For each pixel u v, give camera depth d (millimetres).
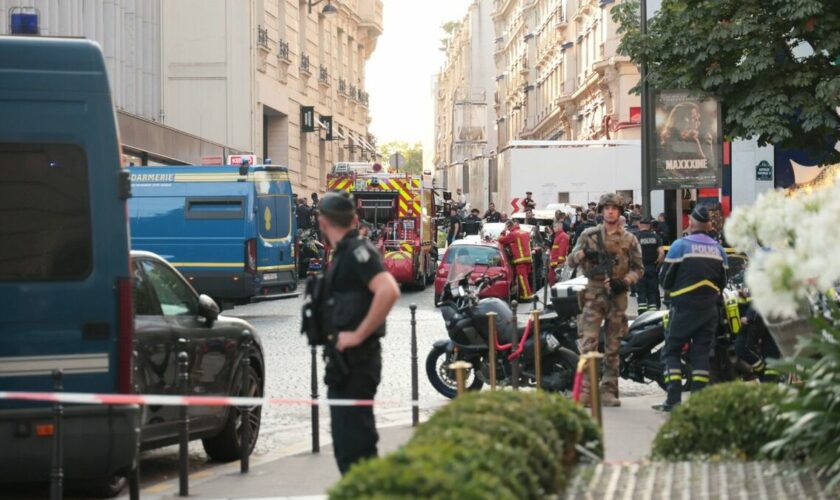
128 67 39344
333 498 4543
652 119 21562
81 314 8391
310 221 40844
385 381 16531
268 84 49625
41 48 8523
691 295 12469
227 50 45062
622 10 26172
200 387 10438
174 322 10164
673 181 21516
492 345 13688
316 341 7355
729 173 32281
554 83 87375
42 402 8297
